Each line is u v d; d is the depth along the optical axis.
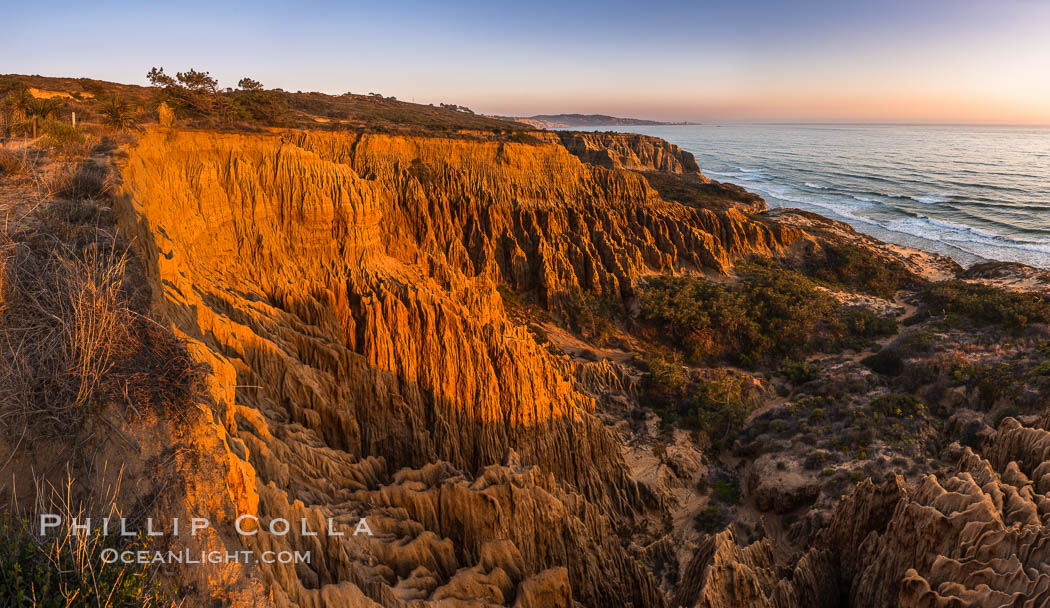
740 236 80.31
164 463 9.73
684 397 47.69
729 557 20.73
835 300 68.50
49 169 17.47
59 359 9.53
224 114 42.03
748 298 64.44
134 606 7.80
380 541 16.73
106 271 11.57
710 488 37.84
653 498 35.12
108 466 9.23
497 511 20.17
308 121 66.81
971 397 42.53
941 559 17.42
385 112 124.12
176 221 24.34
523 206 67.12
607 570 22.66
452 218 63.62
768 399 49.25
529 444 31.14
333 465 19.25
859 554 22.36
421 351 29.81
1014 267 78.94
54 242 12.36
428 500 19.80
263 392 20.91
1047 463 20.16
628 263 66.62
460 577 16.81
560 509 21.66
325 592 12.80
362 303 30.17
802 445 38.66
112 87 61.88
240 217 29.97
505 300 60.53
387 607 14.55
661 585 28.59
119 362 10.14
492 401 30.31
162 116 31.55
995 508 18.34
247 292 27.44
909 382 46.38
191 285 21.86
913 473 33.56
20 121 24.72
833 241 92.62
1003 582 16.00
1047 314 54.50
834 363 54.09
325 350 25.89
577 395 38.31
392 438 27.31
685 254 73.81
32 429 8.98
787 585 20.62
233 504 10.65
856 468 34.59
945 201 161.00
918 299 70.62
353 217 33.62
